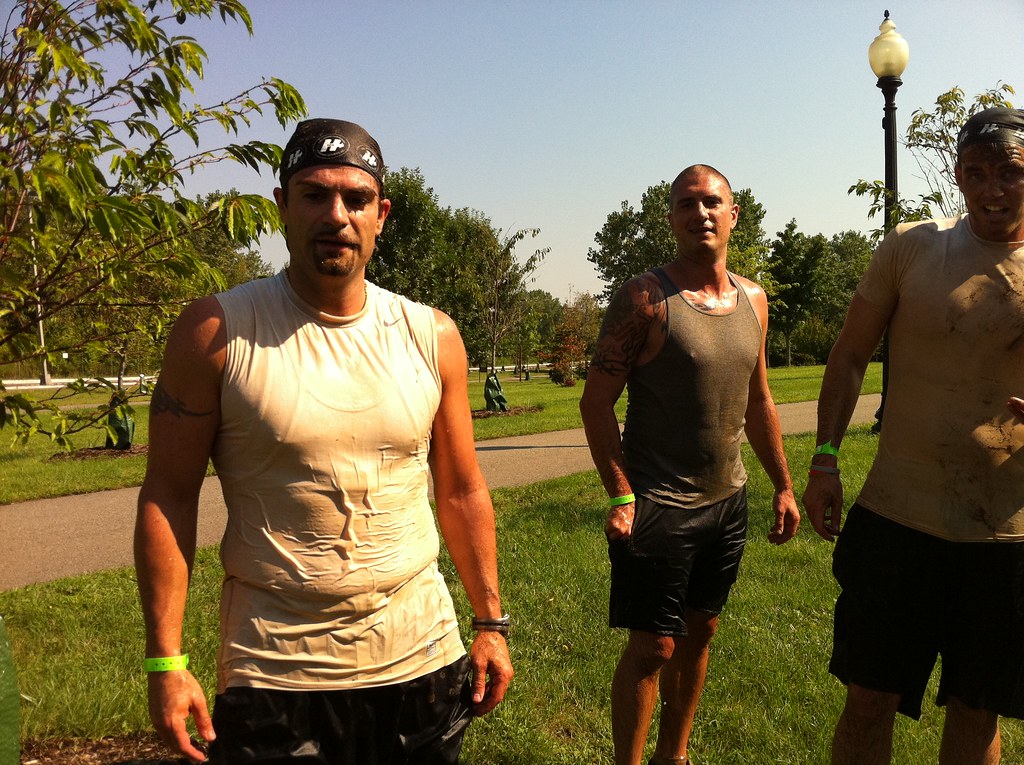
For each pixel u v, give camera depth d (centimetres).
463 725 196
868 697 262
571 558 596
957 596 257
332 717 176
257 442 175
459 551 212
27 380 2628
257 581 176
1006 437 249
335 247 179
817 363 5581
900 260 266
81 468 1162
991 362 249
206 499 894
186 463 178
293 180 180
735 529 297
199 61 328
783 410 1822
